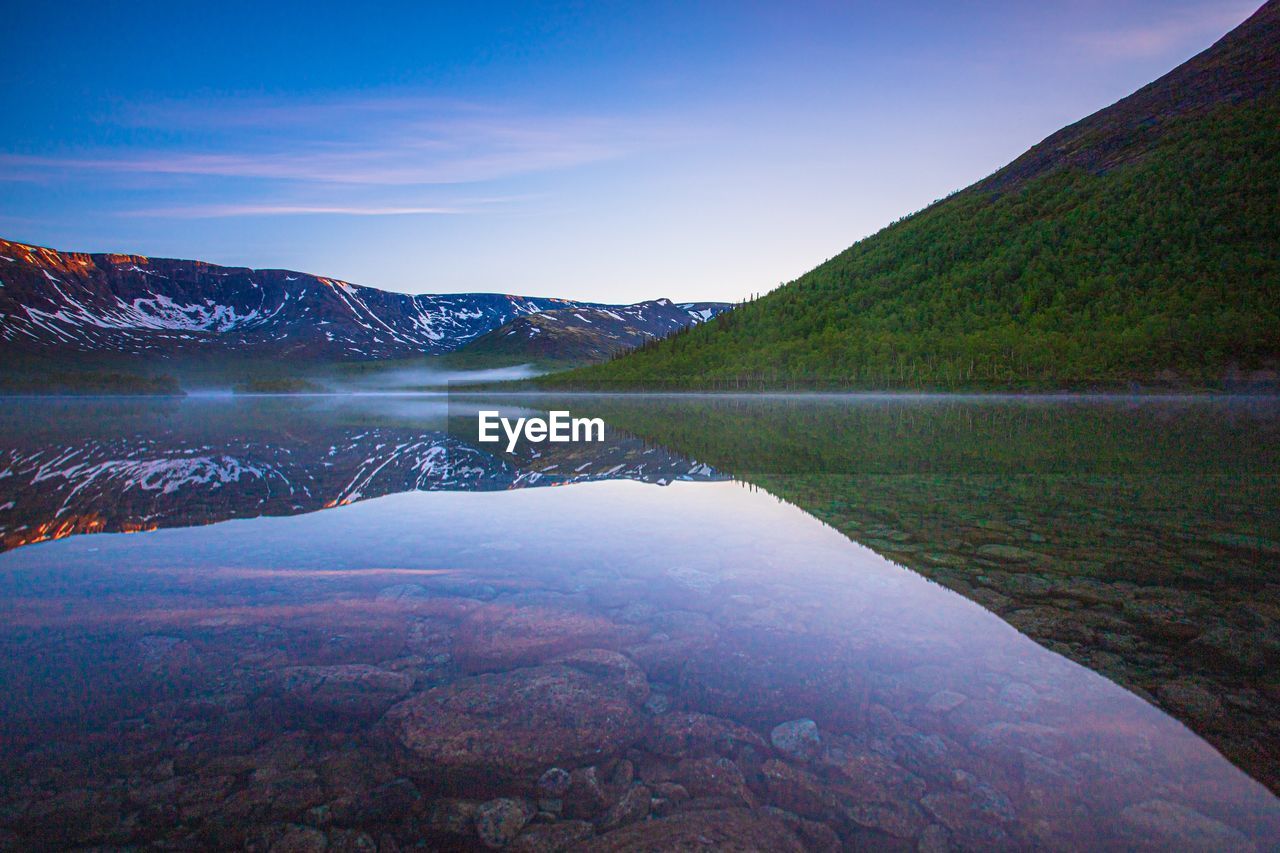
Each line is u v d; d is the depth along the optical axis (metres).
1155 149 136.25
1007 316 100.25
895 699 2.75
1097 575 4.42
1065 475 9.45
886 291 134.00
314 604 3.88
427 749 2.41
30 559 4.88
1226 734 2.41
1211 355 66.19
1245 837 1.88
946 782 2.20
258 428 22.38
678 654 3.20
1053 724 2.50
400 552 5.14
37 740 2.38
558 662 3.13
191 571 4.57
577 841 1.98
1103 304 90.50
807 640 3.35
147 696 2.73
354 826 2.02
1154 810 2.02
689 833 2.00
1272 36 149.38
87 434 18.95
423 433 20.14
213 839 1.93
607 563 4.82
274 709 2.66
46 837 1.91
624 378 132.50
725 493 8.20
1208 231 96.75
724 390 107.50
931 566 4.68
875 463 11.40
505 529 6.00
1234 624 3.47
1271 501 7.17
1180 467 10.23
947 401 58.72
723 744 2.46
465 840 1.97
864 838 1.97
